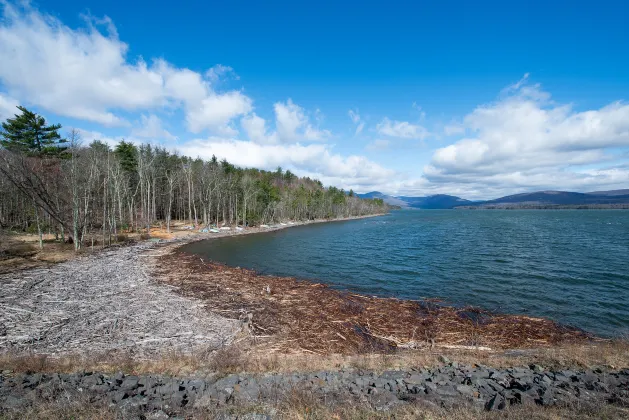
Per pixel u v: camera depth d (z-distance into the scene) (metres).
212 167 71.12
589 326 15.37
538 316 16.69
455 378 8.26
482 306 18.27
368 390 7.38
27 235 38.06
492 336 13.98
